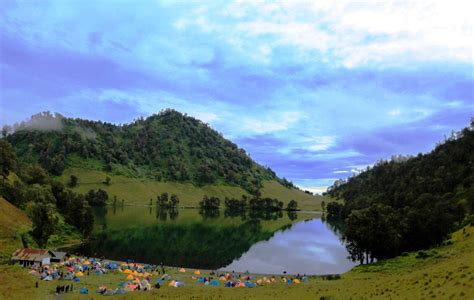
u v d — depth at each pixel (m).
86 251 132.38
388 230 101.81
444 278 45.41
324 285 71.56
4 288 62.69
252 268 118.00
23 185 163.62
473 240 88.75
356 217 109.12
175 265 118.69
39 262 95.69
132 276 83.62
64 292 65.56
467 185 195.62
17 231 115.88
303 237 194.62
